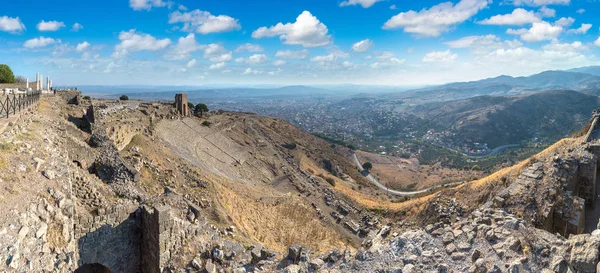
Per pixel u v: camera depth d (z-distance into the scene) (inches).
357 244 1839.3
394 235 631.2
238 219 1462.8
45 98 1792.6
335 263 580.4
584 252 396.2
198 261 738.2
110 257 727.1
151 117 2760.8
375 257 551.5
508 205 897.5
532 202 877.2
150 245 740.7
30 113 1125.1
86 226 685.3
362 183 4569.4
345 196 2950.3
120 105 2785.4
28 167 658.2
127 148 1878.7
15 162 644.7
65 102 1956.2
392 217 2278.5
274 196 2231.8
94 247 695.7
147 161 1710.1
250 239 1219.2
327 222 2086.6
